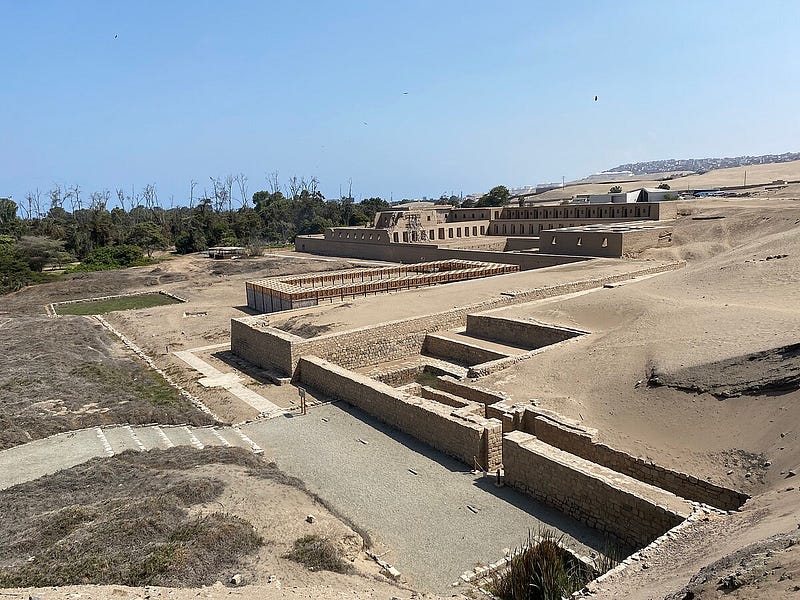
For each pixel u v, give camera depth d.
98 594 8.98
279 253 95.75
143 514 12.68
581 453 17.22
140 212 164.00
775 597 6.63
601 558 12.85
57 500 14.59
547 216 80.25
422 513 15.61
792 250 32.25
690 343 20.89
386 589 10.97
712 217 61.34
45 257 83.69
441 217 92.31
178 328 42.97
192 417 23.92
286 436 21.52
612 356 22.25
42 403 25.30
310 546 12.08
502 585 11.87
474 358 29.23
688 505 13.08
